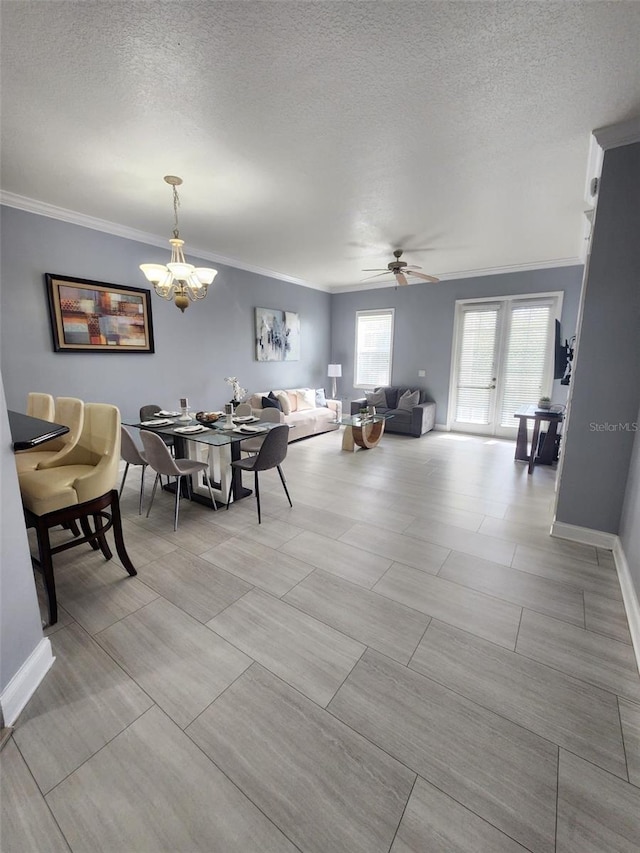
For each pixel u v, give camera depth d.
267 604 1.95
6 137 2.32
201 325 5.00
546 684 1.49
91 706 1.38
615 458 2.44
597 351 2.41
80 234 3.67
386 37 1.58
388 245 4.57
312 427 5.99
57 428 1.75
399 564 2.34
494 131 2.27
